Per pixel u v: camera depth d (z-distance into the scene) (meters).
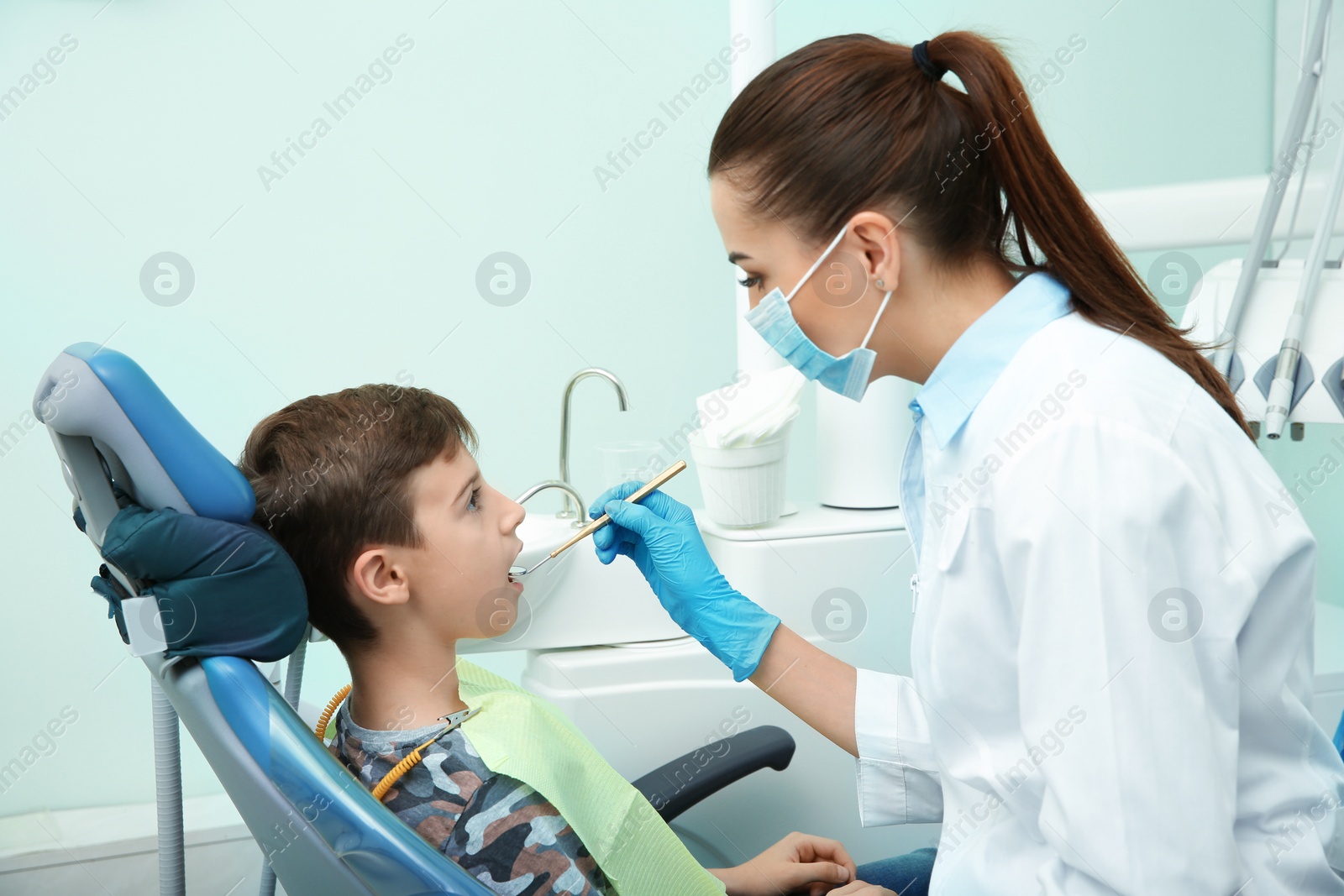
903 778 0.90
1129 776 0.59
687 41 1.75
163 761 0.79
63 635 1.61
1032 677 0.63
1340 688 1.32
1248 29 1.84
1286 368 1.09
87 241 1.55
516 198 1.72
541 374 1.77
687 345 1.83
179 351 1.61
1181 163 1.87
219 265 1.61
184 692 0.67
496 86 1.69
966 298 0.77
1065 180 0.74
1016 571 0.65
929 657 0.78
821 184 0.73
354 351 1.69
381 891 0.66
